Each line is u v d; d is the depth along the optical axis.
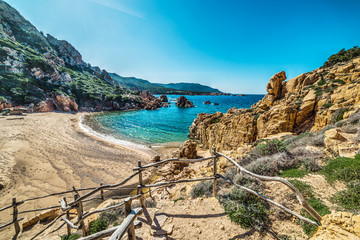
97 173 17.38
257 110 21.08
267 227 3.49
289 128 16.44
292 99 18.62
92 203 12.50
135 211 2.27
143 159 22.62
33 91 57.97
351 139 6.66
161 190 10.05
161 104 105.44
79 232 5.04
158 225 3.75
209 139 24.39
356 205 3.63
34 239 5.56
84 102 74.88
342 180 4.69
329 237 2.54
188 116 67.12
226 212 4.00
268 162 6.51
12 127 32.50
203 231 3.50
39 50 94.56
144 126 48.47
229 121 21.55
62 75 78.25
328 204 3.92
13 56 61.72
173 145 30.92
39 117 45.38
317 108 15.82
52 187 14.17
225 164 9.16
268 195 4.47
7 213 10.60
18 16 100.00
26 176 15.50
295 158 6.52
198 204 4.44
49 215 7.73
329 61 24.22
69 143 27.14
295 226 3.44
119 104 85.81
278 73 22.16
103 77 137.62
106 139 32.88
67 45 125.44
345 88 14.85
